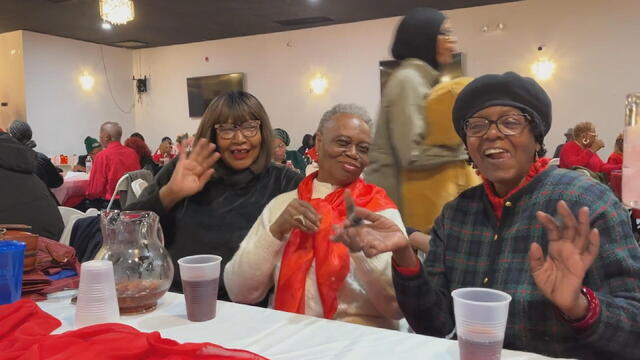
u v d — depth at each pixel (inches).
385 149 77.5
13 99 334.3
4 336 39.5
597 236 33.7
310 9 280.2
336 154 56.8
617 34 253.6
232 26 319.3
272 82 345.4
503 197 47.3
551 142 271.0
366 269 50.6
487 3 274.2
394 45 81.5
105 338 36.1
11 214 87.7
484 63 281.1
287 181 75.1
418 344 38.2
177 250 71.9
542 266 35.6
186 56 374.3
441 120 72.8
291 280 53.3
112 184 203.0
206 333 41.3
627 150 34.7
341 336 40.2
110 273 42.9
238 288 56.0
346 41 318.7
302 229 51.8
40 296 51.7
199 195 73.3
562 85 266.1
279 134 206.8
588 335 36.0
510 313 42.1
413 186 75.3
